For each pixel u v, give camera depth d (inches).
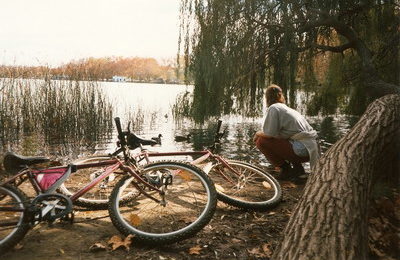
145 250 101.2
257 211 135.4
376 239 109.5
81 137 346.3
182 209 130.7
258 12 353.4
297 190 166.6
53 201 103.0
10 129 355.9
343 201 99.0
